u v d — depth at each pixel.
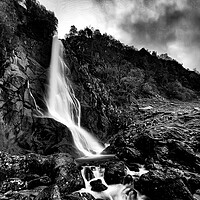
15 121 14.20
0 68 15.08
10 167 9.23
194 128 17.55
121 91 32.34
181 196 8.11
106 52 46.19
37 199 6.97
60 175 8.94
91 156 15.66
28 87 16.55
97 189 9.01
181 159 12.41
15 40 17.88
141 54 58.06
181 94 44.88
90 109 22.73
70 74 24.03
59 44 24.27
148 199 8.59
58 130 15.88
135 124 22.16
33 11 23.64
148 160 12.66
